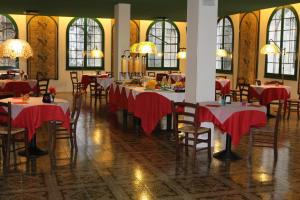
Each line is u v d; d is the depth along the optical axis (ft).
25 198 12.64
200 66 19.31
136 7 33.96
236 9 35.09
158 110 22.50
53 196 12.84
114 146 19.83
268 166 16.78
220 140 21.49
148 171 15.72
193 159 16.75
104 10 36.81
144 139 21.56
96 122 26.35
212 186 14.08
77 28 46.83
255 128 17.92
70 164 16.49
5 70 44.42
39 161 16.88
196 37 19.25
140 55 31.96
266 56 38.60
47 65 45.91
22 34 44.75
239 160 17.65
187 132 17.07
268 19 38.27
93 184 14.05
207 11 19.16
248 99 31.01
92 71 47.85
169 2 30.91
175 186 14.01
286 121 28.35
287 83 35.78
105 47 48.01
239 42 42.22
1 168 15.92
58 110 16.76
